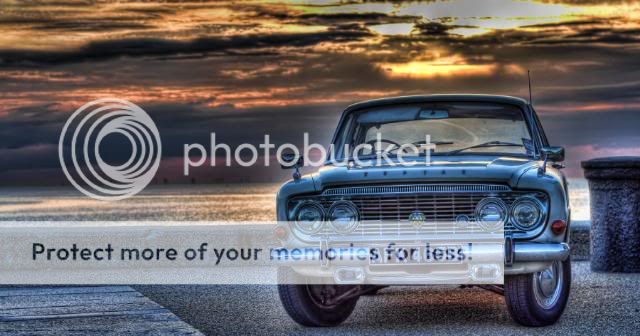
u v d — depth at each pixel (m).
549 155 7.34
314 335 6.97
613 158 10.90
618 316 7.55
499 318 7.59
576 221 12.80
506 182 6.64
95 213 62.00
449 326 7.24
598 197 10.92
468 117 7.91
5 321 7.60
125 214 59.59
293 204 6.89
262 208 63.84
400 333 6.96
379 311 8.16
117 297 8.94
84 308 8.26
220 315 7.91
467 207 6.62
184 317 7.82
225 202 79.38
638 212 10.76
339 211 6.76
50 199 96.19
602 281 9.97
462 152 7.74
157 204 76.56
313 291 7.31
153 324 7.41
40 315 7.89
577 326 7.09
